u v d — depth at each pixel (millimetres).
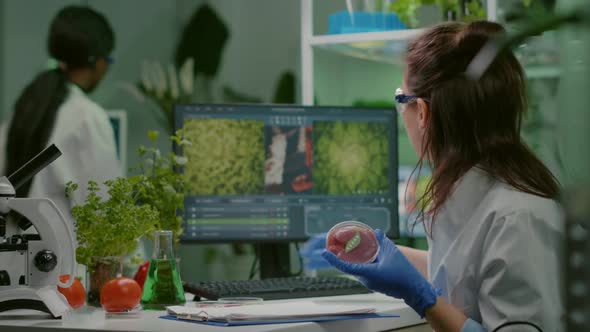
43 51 4176
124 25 4438
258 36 4426
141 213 1525
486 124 1179
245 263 4191
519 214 1104
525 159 1183
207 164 1940
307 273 2123
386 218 2057
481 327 1104
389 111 2076
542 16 276
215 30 4504
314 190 2010
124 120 3709
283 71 4367
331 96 2447
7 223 1299
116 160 2707
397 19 2283
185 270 4246
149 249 3146
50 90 2633
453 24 1284
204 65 4504
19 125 2594
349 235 1245
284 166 1995
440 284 1210
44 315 1290
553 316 1067
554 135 286
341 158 2033
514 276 1071
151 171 1812
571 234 262
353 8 2297
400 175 2320
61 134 2574
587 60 254
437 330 1142
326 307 1277
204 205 1933
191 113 1941
